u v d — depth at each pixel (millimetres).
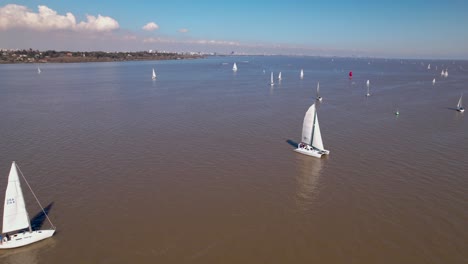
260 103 121000
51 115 97625
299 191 52594
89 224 43188
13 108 107500
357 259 37969
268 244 40219
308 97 136125
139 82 189000
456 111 109312
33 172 56719
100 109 107062
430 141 76375
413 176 57844
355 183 55375
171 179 55562
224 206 47938
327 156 66875
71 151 66750
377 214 46438
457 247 39906
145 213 45812
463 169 60562
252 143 74188
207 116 98625
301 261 37625
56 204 47375
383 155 67438
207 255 38219
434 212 46938
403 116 101312
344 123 92000
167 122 90688
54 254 38000
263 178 56844
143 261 37125
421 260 37781
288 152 68938
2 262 36656
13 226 38562
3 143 70938
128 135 77938
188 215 45594
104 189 51750
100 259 37344
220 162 63094
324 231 42750
